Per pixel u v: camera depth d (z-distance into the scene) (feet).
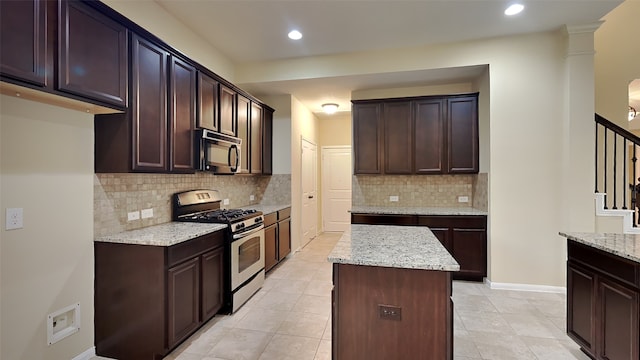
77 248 6.66
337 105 17.22
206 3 8.80
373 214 12.62
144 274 6.79
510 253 11.05
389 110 13.58
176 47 9.66
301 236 17.22
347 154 21.84
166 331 6.72
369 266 5.25
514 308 9.51
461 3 8.88
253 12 9.31
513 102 10.92
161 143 7.72
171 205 9.52
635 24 12.93
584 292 6.76
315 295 10.62
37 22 4.94
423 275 5.09
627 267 5.63
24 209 5.67
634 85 15.20
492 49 11.10
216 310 8.64
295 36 10.93
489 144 11.22
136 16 8.09
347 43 11.53
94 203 7.02
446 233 12.00
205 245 8.14
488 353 7.13
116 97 6.43
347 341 5.39
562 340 7.68
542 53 10.71
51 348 6.14
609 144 12.94
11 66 4.57
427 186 14.08
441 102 13.03
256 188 15.70
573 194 10.27
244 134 12.35
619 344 5.79
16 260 5.57
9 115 5.45
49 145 6.07
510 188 10.98
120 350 6.94
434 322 5.05
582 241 6.72
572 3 8.84
